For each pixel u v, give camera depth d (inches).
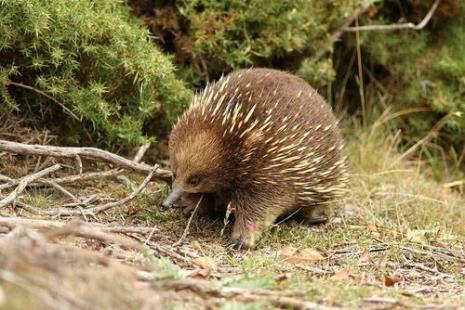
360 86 534.6
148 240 305.9
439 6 557.0
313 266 318.7
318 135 352.5
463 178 549.0
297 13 471.2
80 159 363.9
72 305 187.9
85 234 252.8
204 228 366.6
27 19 363.9
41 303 189.2
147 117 438.3
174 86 428.8
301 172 347.9
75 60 394.9
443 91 553.6
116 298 195.0
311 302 240.5
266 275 275.6
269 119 333.7
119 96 421.4
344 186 389.4
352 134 543.5
